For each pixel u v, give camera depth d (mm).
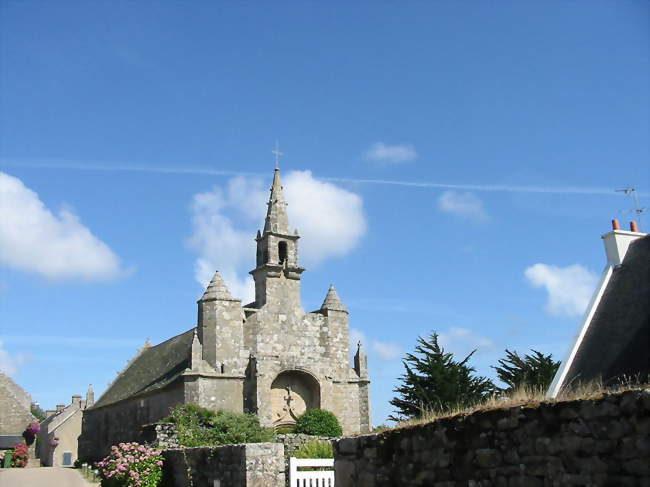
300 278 44281
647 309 16438
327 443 27984
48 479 37844
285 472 19891
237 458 20266
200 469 22969
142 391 44750
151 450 25922
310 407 43031
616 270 18250
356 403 44125
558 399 10086
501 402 11344
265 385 40500
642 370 14945
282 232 44500
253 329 41656
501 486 10594
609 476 9086
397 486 12828
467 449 11312
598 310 17688
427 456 12148
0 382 72000
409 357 46500
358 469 14039
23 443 66500
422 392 43656
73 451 70750
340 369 44125
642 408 8773
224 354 40344
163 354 51281
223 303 41156
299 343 42781
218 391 39594
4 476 39656
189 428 36500
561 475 9688
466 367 45500
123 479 25344
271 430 37438
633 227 18766
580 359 16891
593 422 9359
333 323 44625
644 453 8695
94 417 54375
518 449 10398
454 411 12531
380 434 13469
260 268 43469
